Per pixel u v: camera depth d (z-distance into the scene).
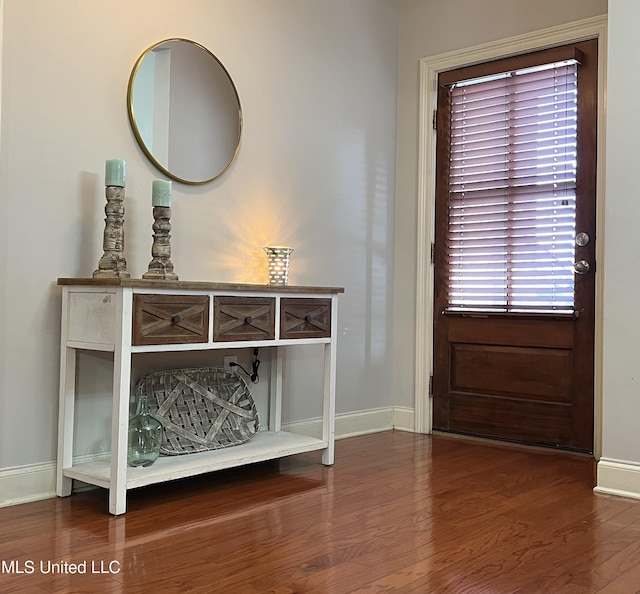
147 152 2.84
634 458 2.70
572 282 3.50
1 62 2.39
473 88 3.89
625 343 2.74
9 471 2.45
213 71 3.12
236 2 3.23
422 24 4.10
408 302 4.12
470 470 3.10
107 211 2.54
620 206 2.76
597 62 3.46
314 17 3.65
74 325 2.49
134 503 2.51
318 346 3.70
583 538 2.19
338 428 3.81
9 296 2.44
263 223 3.36
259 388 3.37
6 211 2.42
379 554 2.02
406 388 4.12
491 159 3.81
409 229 4.13
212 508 2.46
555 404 3.58
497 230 3.76
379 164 4.07
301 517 2.37
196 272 3.05
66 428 2.54
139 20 2.83
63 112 2.58
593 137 3.45
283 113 3.47
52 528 2.21
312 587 1.78
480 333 3.84
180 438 2.82
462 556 2.02
